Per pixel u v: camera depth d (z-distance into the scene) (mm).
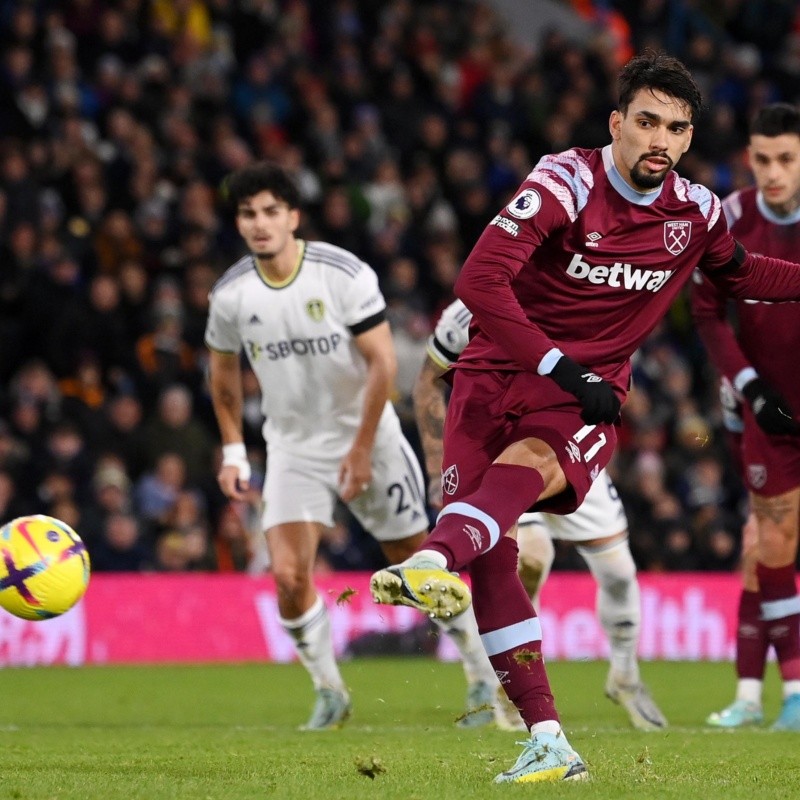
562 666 41062
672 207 16859
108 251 51281
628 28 77000
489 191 62938
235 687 33750
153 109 55750
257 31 63719
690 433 52250
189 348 49812
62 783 15836
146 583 41656
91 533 42688
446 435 17266
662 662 42781
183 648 41812
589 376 15711
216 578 42312
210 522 46250
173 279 51688
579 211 16469
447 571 14320
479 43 68812
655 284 17062
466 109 65375
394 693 32406
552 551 24859
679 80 16156
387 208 58000
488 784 15688
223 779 16312
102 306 48469
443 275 56719
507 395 16859
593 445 16750
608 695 25312
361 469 24375
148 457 45781
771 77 75938
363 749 20188
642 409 53469
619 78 16578
